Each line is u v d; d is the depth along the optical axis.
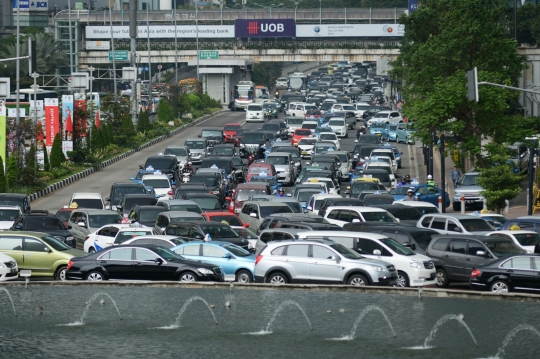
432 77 88.12
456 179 92.12
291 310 42.81
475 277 47.31
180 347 36.97
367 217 65.88
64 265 53.22
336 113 169.38
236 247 53.03
